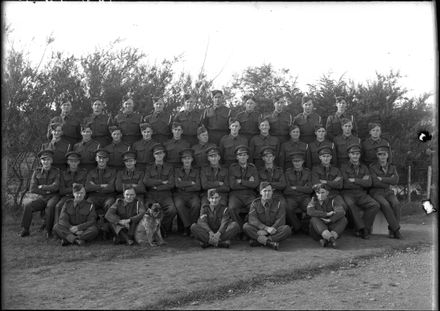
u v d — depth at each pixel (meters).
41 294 5.16
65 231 7.61
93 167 8.81
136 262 6.70
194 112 9.72
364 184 8.73
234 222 7.89
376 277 6.14
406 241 8.46
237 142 9.02
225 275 5.98
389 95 13.98
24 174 11.17
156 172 8.55
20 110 10.91
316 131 9.20
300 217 8.94
